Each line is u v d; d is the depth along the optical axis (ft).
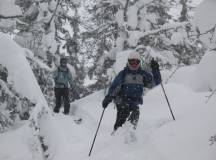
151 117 31.40
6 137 26.27
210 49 22.38
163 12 61.57
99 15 59.62
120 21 55.88
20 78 27.71
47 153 27.22
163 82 45.24
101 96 52.26
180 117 26.68
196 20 23.03
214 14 22.48
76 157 25.22
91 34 60.08
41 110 28.12
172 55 54.90
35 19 55.77
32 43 51.47
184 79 42.78
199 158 18.57
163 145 21.57
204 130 21.31
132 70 25.38
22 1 57.98
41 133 28.02
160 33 52.65
